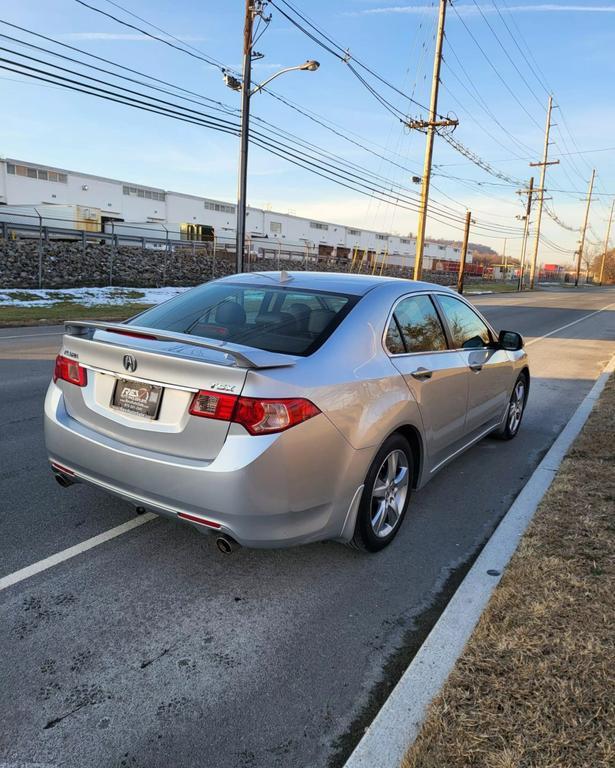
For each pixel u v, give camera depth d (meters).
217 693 2.39
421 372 3.72
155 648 2.65
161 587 3.12
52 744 2.12
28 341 12.24
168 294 26.39
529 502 4.20
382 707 2.27
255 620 2.88
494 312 26.56
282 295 3.71
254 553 3.52
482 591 3.05
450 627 2.74
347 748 2.15
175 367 2.86
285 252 51.88
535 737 2.05
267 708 2.33
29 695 2.34
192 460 2.83
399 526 3.78
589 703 2.21
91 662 2.54
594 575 3.12
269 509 2.77
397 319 3.78
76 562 3.32
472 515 4.23
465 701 2.23
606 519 3.81
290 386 2.80
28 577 3.15
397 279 4.20
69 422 3.36
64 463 3.38
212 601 3.02
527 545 3.46
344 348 3.24
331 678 2.51
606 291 74.81
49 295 22.03
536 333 18.45
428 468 4.05
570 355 13.38
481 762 1.95
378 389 3.30
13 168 49.09
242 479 2.69
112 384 3.18
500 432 5.95
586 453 5.26
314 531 2.99
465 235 44.16
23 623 2.77
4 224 28.83
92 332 3.57
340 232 83.50
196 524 2.85
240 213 20.72
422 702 2.28
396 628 2.87
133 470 2.99
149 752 2.10
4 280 23.67
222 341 3.28
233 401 2.72
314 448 2.86
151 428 2.96
